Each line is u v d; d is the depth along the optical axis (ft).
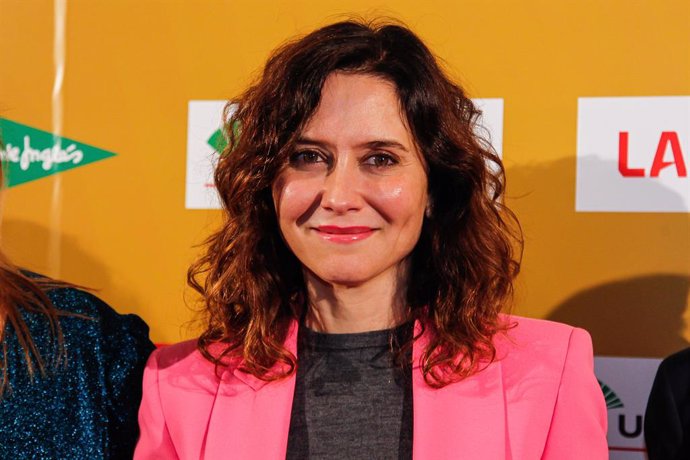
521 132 6.42
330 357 4.62
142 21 6.97
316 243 4.43
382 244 4.40
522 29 6.43
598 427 4.38
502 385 4.44
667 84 6.23
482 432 4.29
